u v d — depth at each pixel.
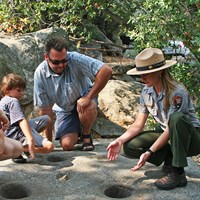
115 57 6.94
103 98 5.05
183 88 2.75
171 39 4.30
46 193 2.76
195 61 4.41
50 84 3.52
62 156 3.47
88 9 5.41
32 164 3.25
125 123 4.85
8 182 2.91
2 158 2.69
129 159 3.40
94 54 6.37
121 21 5.77
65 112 3.71
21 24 5.98
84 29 5.90
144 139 2.88
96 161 3.33
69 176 3.05
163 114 2.83
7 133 3.22
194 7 4.36
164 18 4.19
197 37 3.99
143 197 2.70
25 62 5.07
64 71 3.46
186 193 2.74
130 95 5.16
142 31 4.30
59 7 5.52
